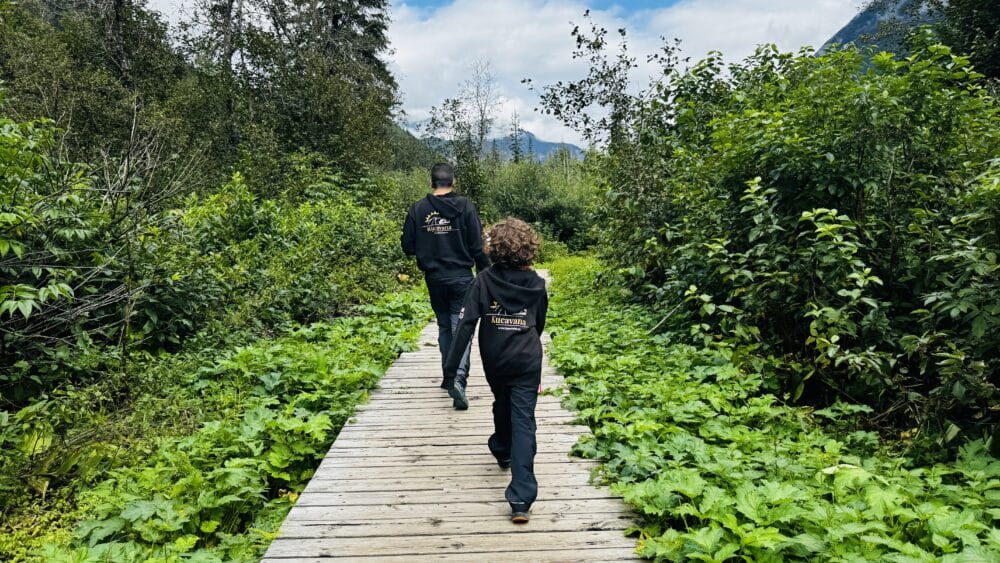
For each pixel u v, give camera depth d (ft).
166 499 10.81
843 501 9.86
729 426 14.16
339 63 68.44
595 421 14.98
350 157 61.31
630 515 10.35
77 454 12.59
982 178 13.37
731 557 8.54
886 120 18.39
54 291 15.24
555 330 26.07
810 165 19.01
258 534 10.44
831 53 20.95
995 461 11.50
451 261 16.11
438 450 13.62
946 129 19.26
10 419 14.26
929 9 63.10
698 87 32.63
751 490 9.47
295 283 29.48
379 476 12.23
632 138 34.60
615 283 32.07
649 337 23.11
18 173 16.30
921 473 11.44
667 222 28.25
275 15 65.10
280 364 19.10
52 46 44.60
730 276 18.98
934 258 13.83
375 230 45.57
